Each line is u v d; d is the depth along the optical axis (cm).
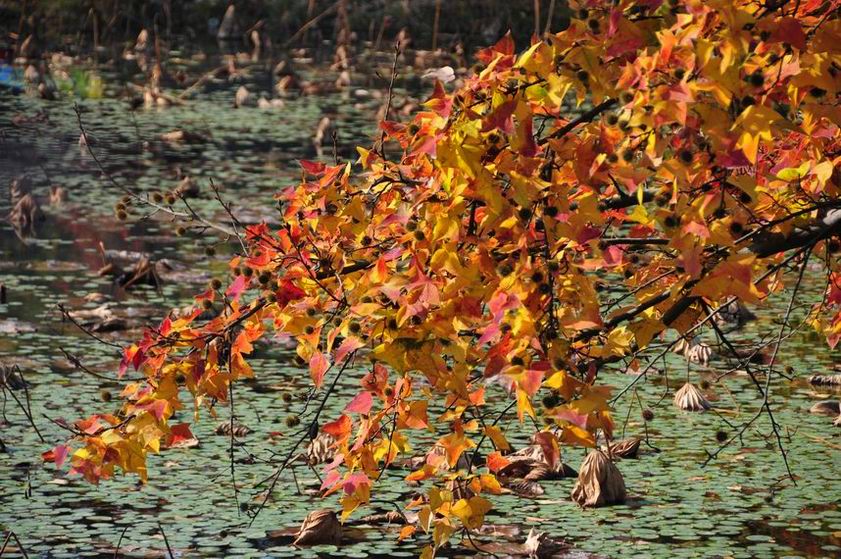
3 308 1498
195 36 3994
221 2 4131
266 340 1440
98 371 1284
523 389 596
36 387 1230
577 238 613
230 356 724
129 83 3209
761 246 759
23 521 923
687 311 789
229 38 3969
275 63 3550
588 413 592
